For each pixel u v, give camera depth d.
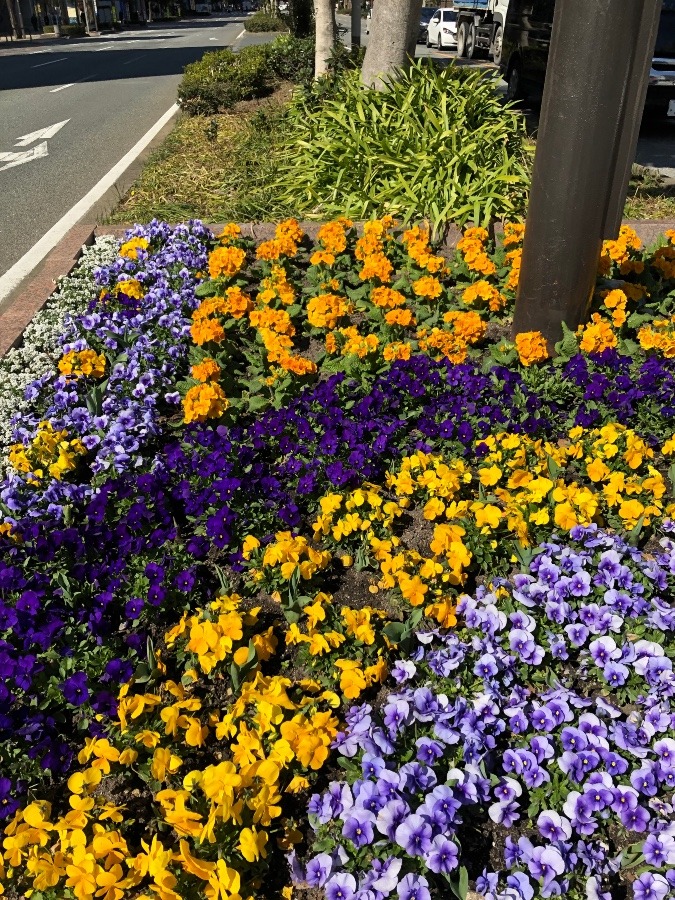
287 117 10.92
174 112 14.87
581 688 2.72
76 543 3.12
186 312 5.37
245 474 3.57
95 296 5.67
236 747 2.27
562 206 4.37
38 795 2.42
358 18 19.28
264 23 45.31
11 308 5.54
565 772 2.30
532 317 4.74
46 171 10.56
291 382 4.32
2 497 3.44
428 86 7.71
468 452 3.79
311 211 7.26
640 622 2.85
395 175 7.01
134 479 3.55
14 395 4.48
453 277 5.82
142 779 2.43
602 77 4.02
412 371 4.41
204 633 2.56
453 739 2.30
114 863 2.04
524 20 14.50
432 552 3.30
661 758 2.38
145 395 4.32
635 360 4.67
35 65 27.48
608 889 2.14
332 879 2.05
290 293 5.25
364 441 3.85
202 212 7.45
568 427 4.03
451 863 2.00
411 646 2.81
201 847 2.12
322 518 3.24
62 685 2.49
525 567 3.04
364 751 2.33
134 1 79.25
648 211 7.42
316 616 2.73
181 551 3.23
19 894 2.18
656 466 3.82
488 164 6.93
